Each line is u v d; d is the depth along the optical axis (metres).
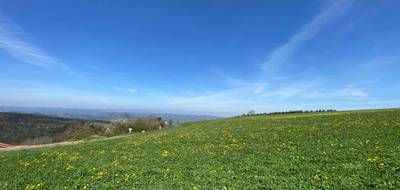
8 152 32.88
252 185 13.98
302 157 18.83
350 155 18.30
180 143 29.55
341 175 14.43
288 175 15.31
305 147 22.31
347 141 23.52
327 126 35.78
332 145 22.06
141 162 20.48
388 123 33.19
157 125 73.94
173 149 25.81
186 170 17.47
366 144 21.52
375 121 36.59
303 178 14.53
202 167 17.98
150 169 18.02
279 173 15.73
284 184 13.81
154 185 14.83
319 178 14.28
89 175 17.62
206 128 47.75
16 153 30.30
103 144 34.03
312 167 16.31
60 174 18.30
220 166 18.02
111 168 18.88
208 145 26.83
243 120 63.31
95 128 68.25
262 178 14.89
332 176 14.43
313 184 13.51
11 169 20.94
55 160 23.42
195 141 30.33
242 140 28.75
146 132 59.03
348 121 39.69
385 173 14.08
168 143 30.00
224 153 22.05
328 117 50.94
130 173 17.27
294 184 13.71
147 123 72.44
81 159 23.14
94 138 55.59
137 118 74.69
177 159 20.91
